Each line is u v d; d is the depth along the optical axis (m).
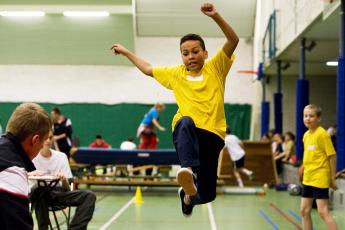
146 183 10.94
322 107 19.12
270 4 16.41
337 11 9.13
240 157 11.95
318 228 6.58
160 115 19.75
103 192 11.26
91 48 19.41
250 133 19.58
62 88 19.94
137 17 19.19
